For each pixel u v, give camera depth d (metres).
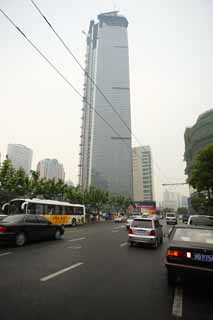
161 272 6.12
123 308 3.79
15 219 9.97
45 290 4.50
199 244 5.03
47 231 11.41
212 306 3.96
